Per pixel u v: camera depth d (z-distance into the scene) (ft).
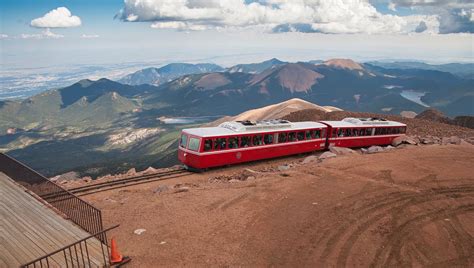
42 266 47.21
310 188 82.48
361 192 79.71
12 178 80.59
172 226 63.46
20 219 60.95
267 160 124.06
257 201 74.74
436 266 51.16
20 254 50.14
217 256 53.72
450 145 129.49
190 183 94.79
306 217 66.95
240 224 64.18
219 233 60.90
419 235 59.82
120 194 85.20
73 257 50.21
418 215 67.67
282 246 56.65
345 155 115.24
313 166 100.89
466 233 60.70
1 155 84.79
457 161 105.40
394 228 62.39
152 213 69.26
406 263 51.78
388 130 152.56
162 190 84.28
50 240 54.54
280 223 64.54
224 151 108.17
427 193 79.10
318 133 133.18
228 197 77.30
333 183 85.76
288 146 124.36
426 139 146.51
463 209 70.54
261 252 54.90
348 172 94.27
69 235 56.44
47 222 60.29
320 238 59.06
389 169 96.78
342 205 72.43
